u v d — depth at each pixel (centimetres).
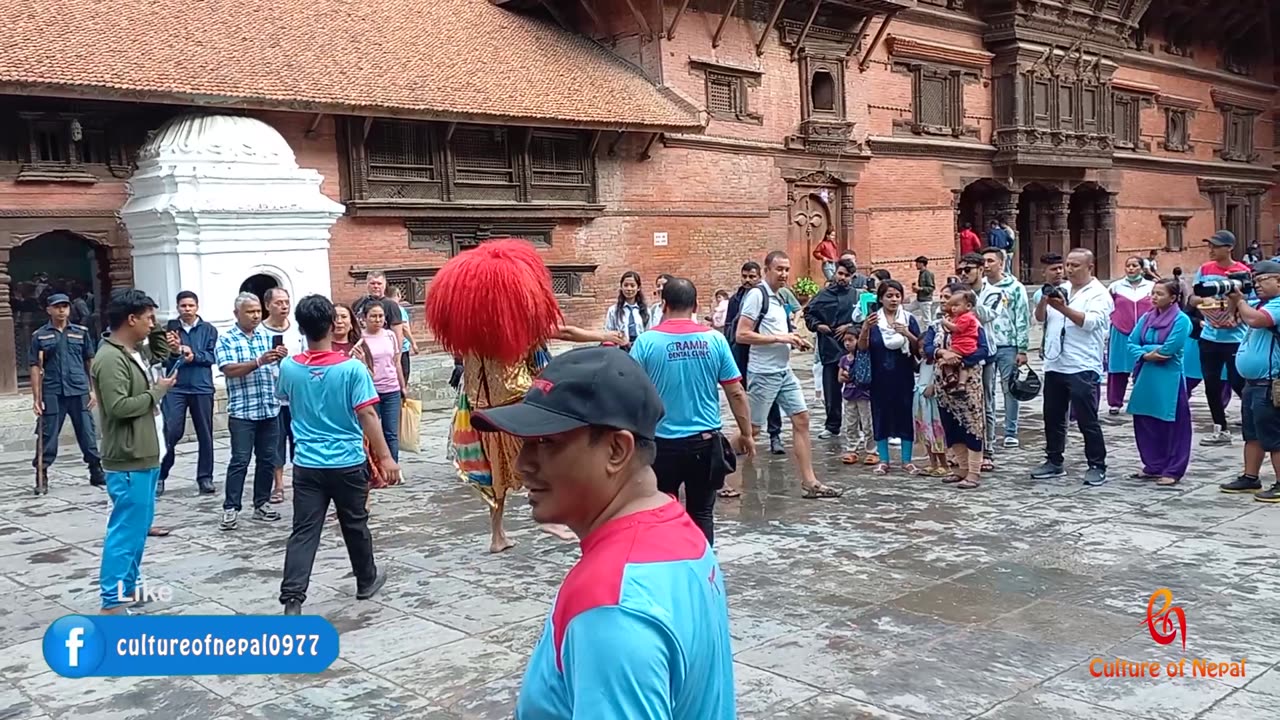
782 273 866
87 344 1028
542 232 2002
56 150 1457
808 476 862
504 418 183
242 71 1555
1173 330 855
